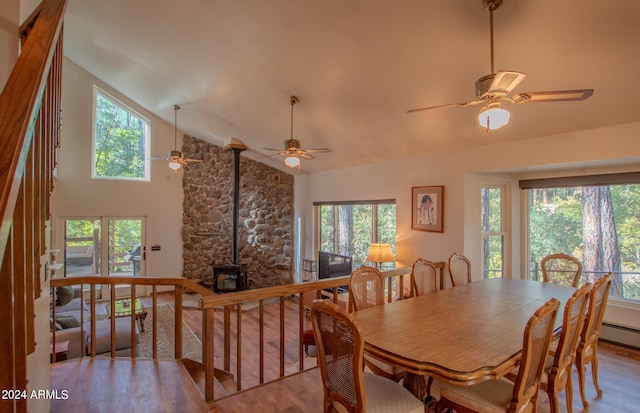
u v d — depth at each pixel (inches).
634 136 121.9
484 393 72.9
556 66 104.3
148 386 98.7
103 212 268.8
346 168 254.2
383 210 228.5
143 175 289.9
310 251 296.2
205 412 88.0
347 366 62.7
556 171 169.2
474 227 178.2
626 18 83.6
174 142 298.4
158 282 116.0
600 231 162.4
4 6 67.6
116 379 102.3
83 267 264.5
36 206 59.1
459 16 95.0
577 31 90.6
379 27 107.3
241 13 120.3
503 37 98.1
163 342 194.9
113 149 277.6
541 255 184.5
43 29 47.9
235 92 185.0
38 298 60.6
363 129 183.6
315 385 104.4
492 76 77.1
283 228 315.9
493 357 67.5
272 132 226.8
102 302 257.1
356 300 105.7
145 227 287.4
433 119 155.5
